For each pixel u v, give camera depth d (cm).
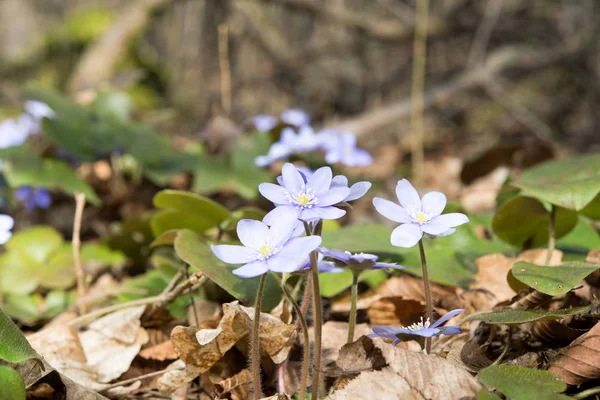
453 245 44
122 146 65
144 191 77
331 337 37
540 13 134
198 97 156
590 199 38
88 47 140
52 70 139
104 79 121
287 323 35
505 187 45
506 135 120
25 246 51
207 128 80
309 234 30
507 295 40
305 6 130
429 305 31
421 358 31
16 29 183
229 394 34
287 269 28
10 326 31
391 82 153
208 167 64
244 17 153
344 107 155
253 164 65
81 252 52
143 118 99
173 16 161
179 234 37
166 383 33
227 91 66
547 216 41
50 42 142
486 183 77
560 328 34
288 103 155
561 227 42
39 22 183
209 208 42
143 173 77
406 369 31
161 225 43
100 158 65
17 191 64
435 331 29
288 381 34
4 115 82
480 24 132
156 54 158
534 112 132
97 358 37
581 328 34
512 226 42
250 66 156
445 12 134
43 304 48
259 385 31
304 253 28
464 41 148
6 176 59
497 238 46
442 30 130
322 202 29
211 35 158
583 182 39
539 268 33
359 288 43
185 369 33
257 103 156
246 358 35
